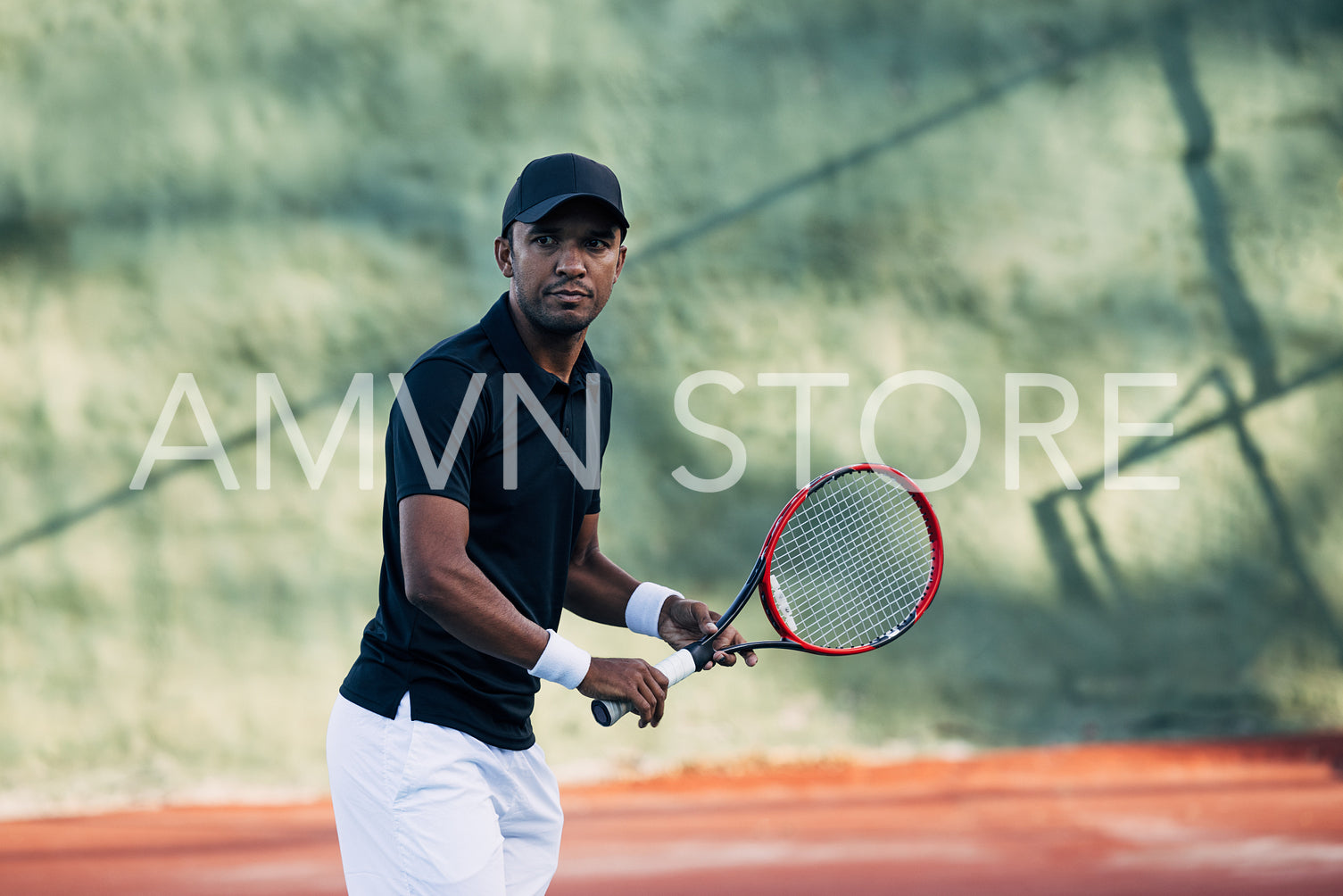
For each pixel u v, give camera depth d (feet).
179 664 39.14
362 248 40.40
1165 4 43.01
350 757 13.16
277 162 40.19
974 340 42.24
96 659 38.91
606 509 40.75
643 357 41.24
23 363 39.24
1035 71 42.65
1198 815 33.47
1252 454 42.78
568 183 13.17
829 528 39.52
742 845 31.48
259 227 40.06
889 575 24.56
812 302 41.81
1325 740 41.11
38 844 33.63
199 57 40.09
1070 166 42.70
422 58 40.83
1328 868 28.22
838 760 40.57
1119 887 27.14
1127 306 42.68
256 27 40.32
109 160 39.70
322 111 40.42
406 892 12.90
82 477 39.22
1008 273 42.39
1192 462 42.65
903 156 42.27
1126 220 42.80
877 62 42.29
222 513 39.55
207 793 38.73
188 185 39.88
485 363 13.01
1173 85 43.04
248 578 39.52
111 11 39.81
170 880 29.78
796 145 41.98
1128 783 37.37
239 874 30.27
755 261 41.68
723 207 41.65
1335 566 42.83
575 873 29.12
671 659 14.71
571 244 13.15
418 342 40.42
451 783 12.95
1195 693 42.16
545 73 41.22
